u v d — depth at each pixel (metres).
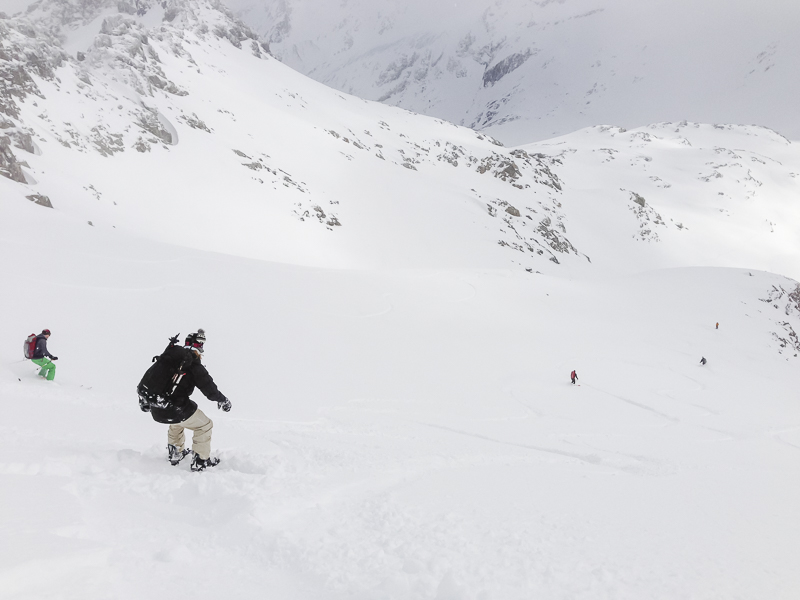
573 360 38.72
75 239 34.56
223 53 166.38
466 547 4.32
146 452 7.04
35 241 31.58
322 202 95.88
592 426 21.42
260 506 4.77
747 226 196.75
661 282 74.25
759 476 11.15
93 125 74.62
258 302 35.28
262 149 103.31
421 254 94.25
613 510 5.99
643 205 174.00
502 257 104.06
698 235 173.38
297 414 16.11
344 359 28.52
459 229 107.81
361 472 6.82
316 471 6.61
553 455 13.16
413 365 30.20
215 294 33.62
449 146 166.00
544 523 5.16
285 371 23.77
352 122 160.50
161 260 36.72
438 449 10.69
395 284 51.91
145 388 6.33
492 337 41.31
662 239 160.00
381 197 107.94
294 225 82.56
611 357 41.69
